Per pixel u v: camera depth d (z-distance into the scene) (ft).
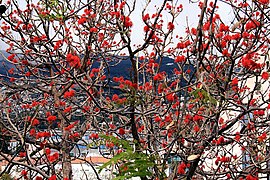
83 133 29.91
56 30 31.37
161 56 23.76
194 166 16.10
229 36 19.03
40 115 33.01
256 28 18.76
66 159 28.27
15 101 33.32
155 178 14.02
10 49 32.01
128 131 24.86
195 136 18.47
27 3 30.53
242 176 22.53
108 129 24.27
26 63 29.12
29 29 31.12
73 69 22.89
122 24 20.61
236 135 22.25
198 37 11.14
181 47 21.79
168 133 20.24
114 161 12.64
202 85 12.66
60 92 31.35
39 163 31.55
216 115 16.78
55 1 22.17
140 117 24.34
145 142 20.83
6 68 33.32
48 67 32.35
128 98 19.67
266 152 24.48
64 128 29.01
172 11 24.43
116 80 23.86
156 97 20.22
